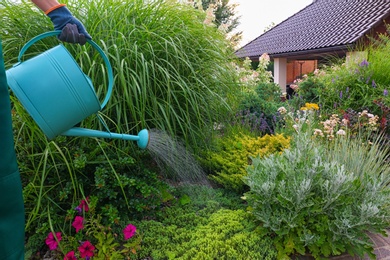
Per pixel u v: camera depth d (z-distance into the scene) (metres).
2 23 2.23
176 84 2.35
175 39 2.47
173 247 1.79
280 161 2.12
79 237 1.72
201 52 2.66
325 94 4.48
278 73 10.34
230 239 1.80
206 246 1.74
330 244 1.77
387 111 3.68
